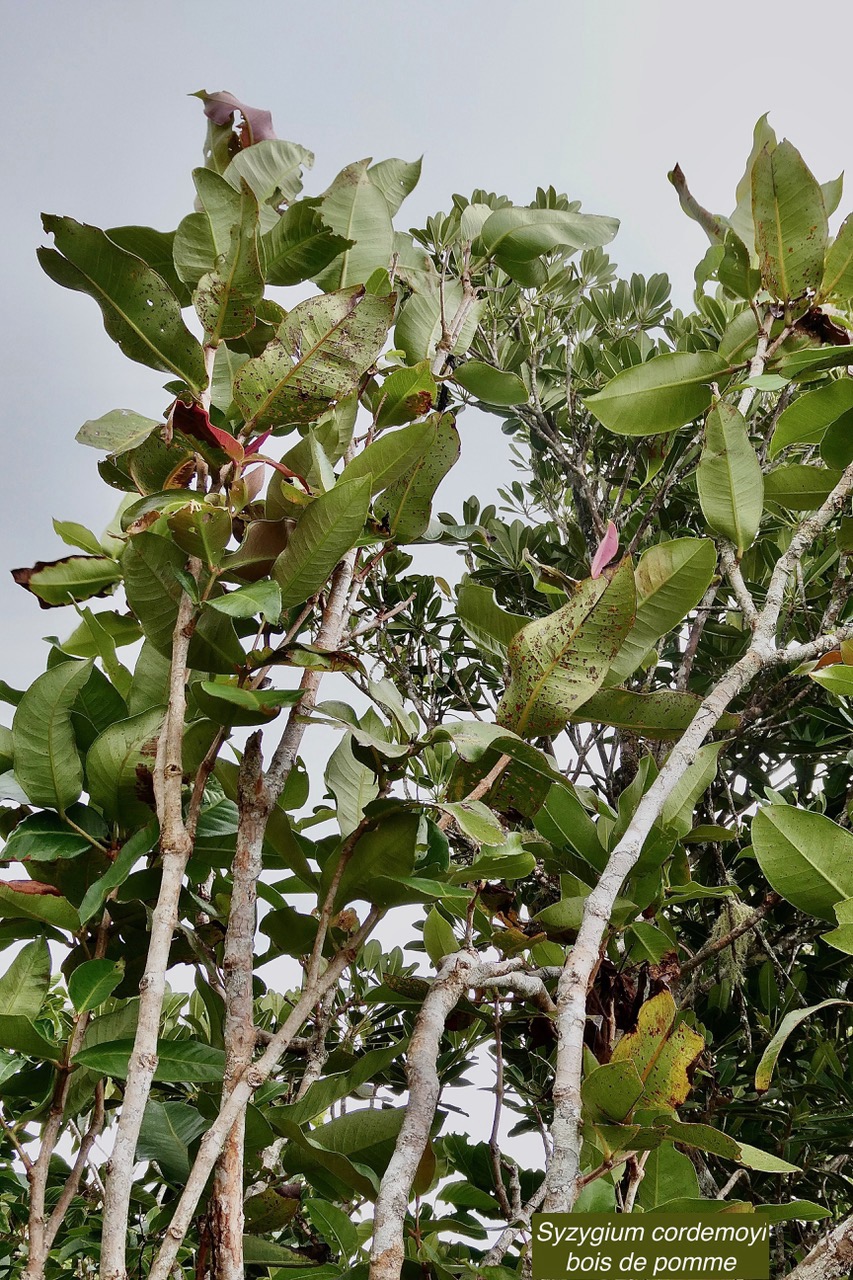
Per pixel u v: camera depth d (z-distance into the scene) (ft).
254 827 3.35
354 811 4.72
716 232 6.08
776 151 5.19
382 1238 2.68
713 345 12.01
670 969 4.97
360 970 8.75
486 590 4.99
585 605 4.13
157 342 3.97
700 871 10.27
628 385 5.36
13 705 4.54
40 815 3.99
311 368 3.92
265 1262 4.06
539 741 9.03
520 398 5.74
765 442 9.45
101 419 4.23
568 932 4.87
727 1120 8.39
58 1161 5.65
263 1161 4.37
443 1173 5.94
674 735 4.80
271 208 4.92
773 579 4.79
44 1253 3.31
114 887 3.66
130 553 3.59
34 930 4.17
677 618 4.63
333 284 5.19
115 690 4.33
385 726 5.08
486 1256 4.17
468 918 4.38
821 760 11.21
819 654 4.98
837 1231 3.10
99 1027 3.84
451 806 3.68
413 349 5.48
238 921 3.21
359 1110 4.14
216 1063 3.71
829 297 5.42
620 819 5.13
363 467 4.09
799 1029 9.45
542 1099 8.00
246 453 3.85
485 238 6.04
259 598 3.36
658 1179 3.90
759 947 9.69
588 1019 4.75
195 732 4.06
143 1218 5.95
